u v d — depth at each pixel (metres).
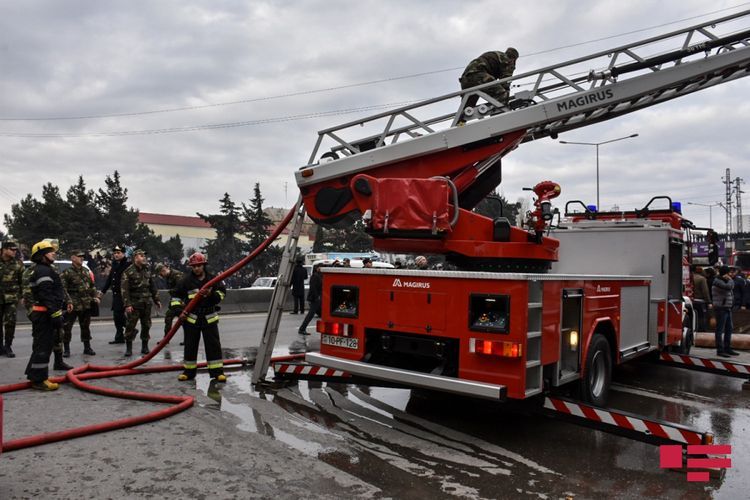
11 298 8.62
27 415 5.41
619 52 6.42
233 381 7.17
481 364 4.83
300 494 3.74
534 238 5.87
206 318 7.12
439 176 6.30
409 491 3.87
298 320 16.38
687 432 4.41
